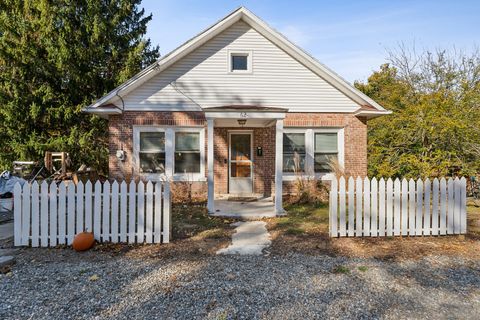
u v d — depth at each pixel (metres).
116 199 5.75
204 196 11.41
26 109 15.24
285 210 9.39
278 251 5.36
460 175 11.51
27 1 16.06
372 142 13.15
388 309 3.36
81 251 5.29
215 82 11.22
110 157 11.02
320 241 5.95
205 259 4.94
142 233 5.75
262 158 12.26
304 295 3.68
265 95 11.34
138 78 10.75
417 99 14.52
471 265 4.73
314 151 11.66
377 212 6.35
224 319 3.13
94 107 10.59
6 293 3.72
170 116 11.12
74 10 16.30
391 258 5.02
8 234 6.51
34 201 5.56
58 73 15.64
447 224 6.35
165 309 3.33
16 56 15.29
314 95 11.50
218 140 11.95
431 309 3.37
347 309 3.35
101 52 16.28
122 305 3.42
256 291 3.77
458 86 14.54
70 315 3.21
